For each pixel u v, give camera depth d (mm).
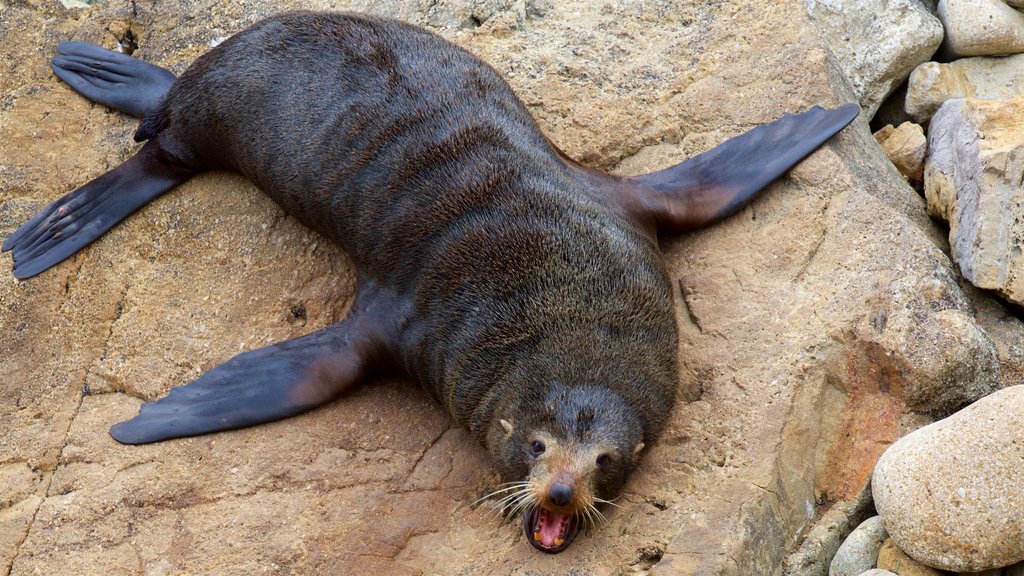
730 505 16469
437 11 24453
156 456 18406
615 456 16531
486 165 19188
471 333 18062
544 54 23125
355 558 17078
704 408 17828
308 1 25531
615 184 20094
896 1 24484
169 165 22625
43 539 17719
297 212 21188
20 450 19062
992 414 15375
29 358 20516
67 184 23281
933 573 15805
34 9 26375
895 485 15773
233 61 21750
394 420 18828
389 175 19641
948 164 21234
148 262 21656
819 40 22312
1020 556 15172
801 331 18359
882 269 18844
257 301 20750
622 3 23922
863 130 22141
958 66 24422
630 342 17562
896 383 18078
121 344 20422
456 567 16734
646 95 22203
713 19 23234
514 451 17047
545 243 18234
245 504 17781
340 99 20516
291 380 18781
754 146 20547
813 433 17859
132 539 17547
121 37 25938
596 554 16312
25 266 21656
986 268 19453
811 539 17109
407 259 19125
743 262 19531
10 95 24719
